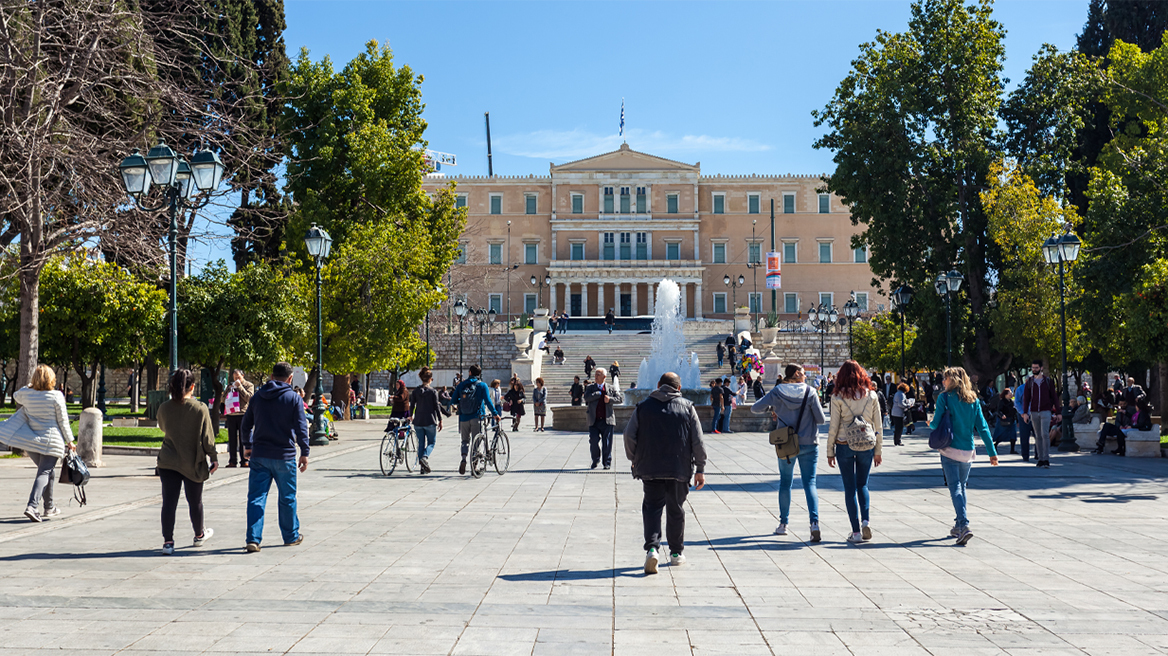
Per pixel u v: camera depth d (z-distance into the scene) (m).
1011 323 32.66
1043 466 16.94
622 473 15.77
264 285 27.09
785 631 5.49
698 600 6.31
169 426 8.20
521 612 5.94
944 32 35.56
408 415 16.91
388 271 32.34
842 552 8.27
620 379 49.94
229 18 34.09
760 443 23.47
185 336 26.17
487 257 87.88
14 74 17.23
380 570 7.34
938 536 9.20
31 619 5.72
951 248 35.47
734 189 88.06
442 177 87.62
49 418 10.11
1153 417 33.50
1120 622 5.74
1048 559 7.93
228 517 10.36
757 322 74.81
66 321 31.30
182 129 20.56
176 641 5.23
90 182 18.42
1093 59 40.25
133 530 9.38
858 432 8.65
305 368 32.44
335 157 38.09
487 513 10.73
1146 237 25.14
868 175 36.00
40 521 9.89
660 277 85.69
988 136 36.31
